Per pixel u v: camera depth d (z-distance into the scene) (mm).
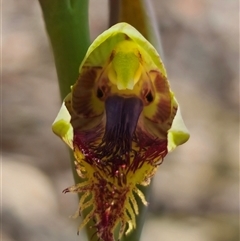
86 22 116
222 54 406
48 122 318
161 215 278
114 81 118
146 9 124
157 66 115
